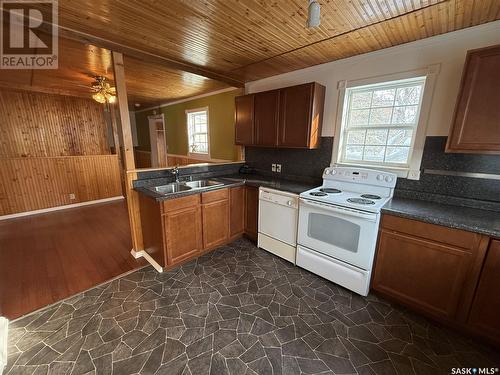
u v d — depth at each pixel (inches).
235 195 118.5
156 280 90.0
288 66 113.7
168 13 67.1
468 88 64.2
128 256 107.7
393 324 69.9
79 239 124.3
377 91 97.1
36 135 173.6
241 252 113.4
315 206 87.7
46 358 57.6
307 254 94.6
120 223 147.5
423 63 82.7
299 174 124.4
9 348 60.1
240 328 67.6
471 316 63.0
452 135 68.6
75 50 90.8
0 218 151.3
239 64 111.3
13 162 152.5
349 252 82.0
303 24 72.7
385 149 97.5
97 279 90.3
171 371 54.9
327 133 111.5
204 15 68.4
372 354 60.1
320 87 104.9
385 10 64.5
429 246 67.1
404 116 91.1
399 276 74.7
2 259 104.1
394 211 72.4
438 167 82.7
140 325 68.2
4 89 158.2
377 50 92.0
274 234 108.0
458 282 63.8
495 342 60.7
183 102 201.2
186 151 209.8
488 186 73.9
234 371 55.1
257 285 87.7
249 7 63.7
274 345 62.2
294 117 107.5
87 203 185.6
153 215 93.1
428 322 70.7
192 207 98.4
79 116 190.9
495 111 61.2
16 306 75.1
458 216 66.7
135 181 102.7
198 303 77.6
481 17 67.1
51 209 169.5
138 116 284.5
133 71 119.3
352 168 99.3
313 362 57.7
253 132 126.5
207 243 108.1
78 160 178.1
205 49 93.6
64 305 75.9
